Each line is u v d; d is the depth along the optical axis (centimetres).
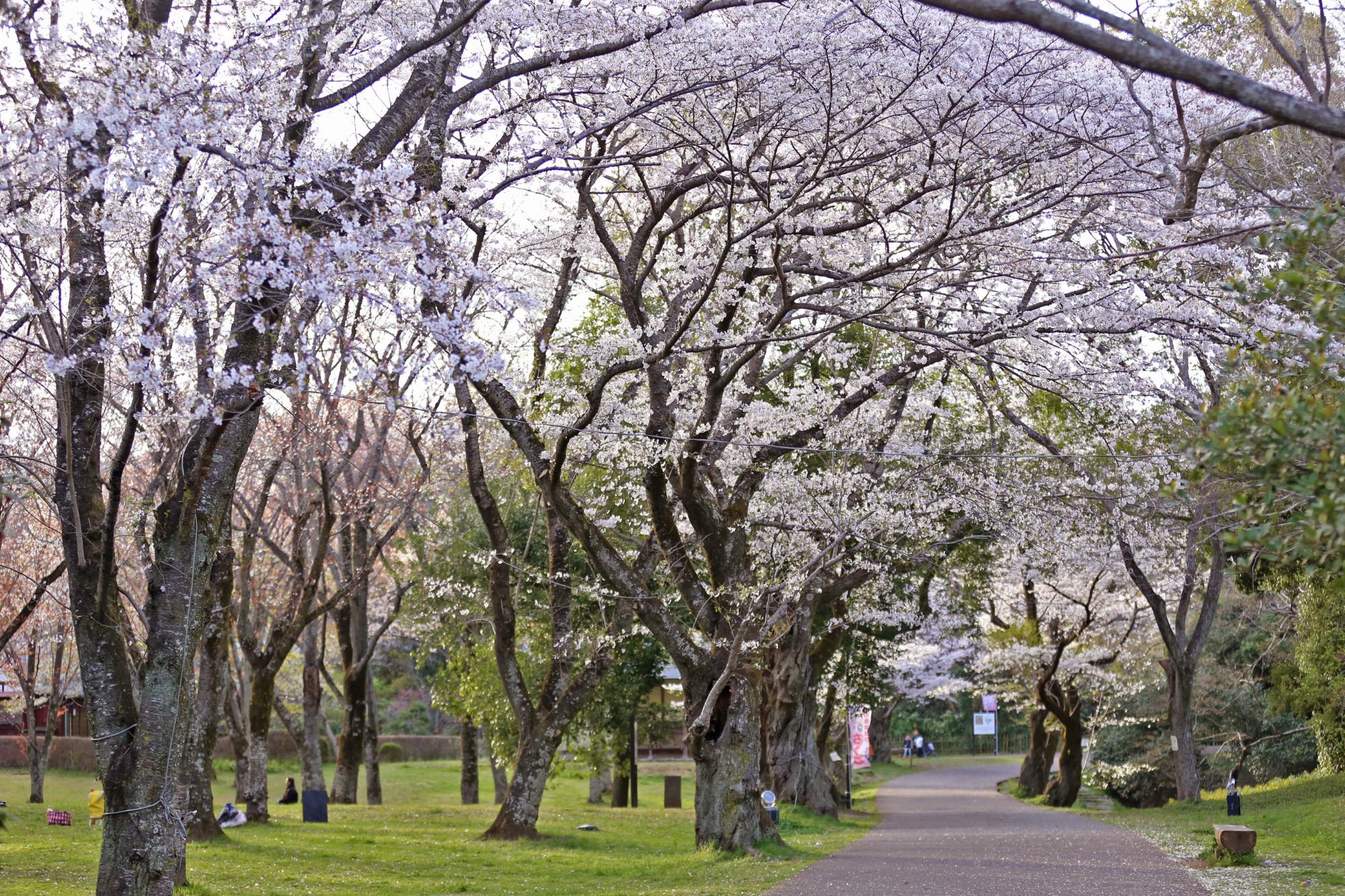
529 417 1642
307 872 1437
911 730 6519
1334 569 537
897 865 1431
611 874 1453
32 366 1205
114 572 936
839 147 1192
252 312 914
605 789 3306
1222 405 594
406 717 5362
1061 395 1263
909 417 1925
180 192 848
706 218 1655
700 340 1397
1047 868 1378
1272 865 1369
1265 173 1092
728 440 1557
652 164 1355
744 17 1264
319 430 1850
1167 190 1085
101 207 903
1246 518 541
